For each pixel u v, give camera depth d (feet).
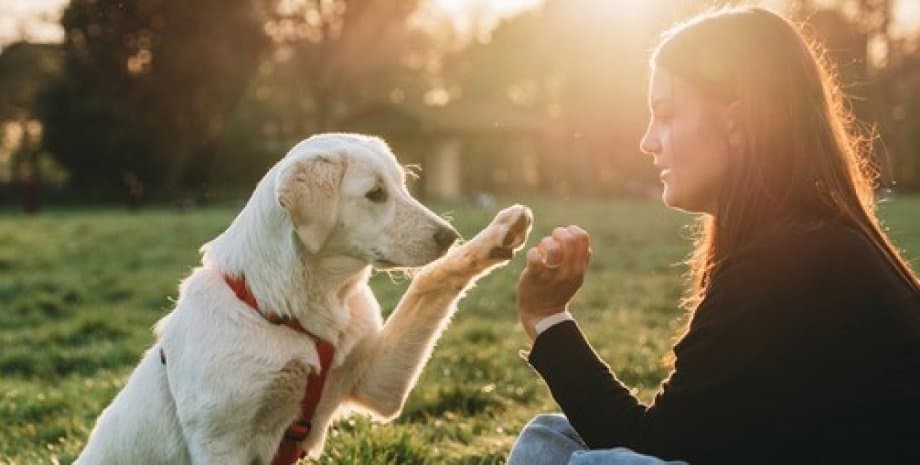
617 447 7.64
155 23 157.07
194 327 10.91
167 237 64.49
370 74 193.88
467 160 183.42
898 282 7.09
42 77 181.37
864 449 6.86
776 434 6.95
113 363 24.59
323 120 187.83
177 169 166.20
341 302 11.46
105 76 158.51
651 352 23.22
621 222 78.64
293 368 10.78
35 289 38.52
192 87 160.04
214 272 11.36
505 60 228.02
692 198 7.93
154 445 11.46
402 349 11.45
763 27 7.57
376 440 14.10
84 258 51.08
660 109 7.95
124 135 159.63
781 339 6.87
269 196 11.03
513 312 31.96
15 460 15.37
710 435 7.16
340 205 11.27
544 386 19.88
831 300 6.81
